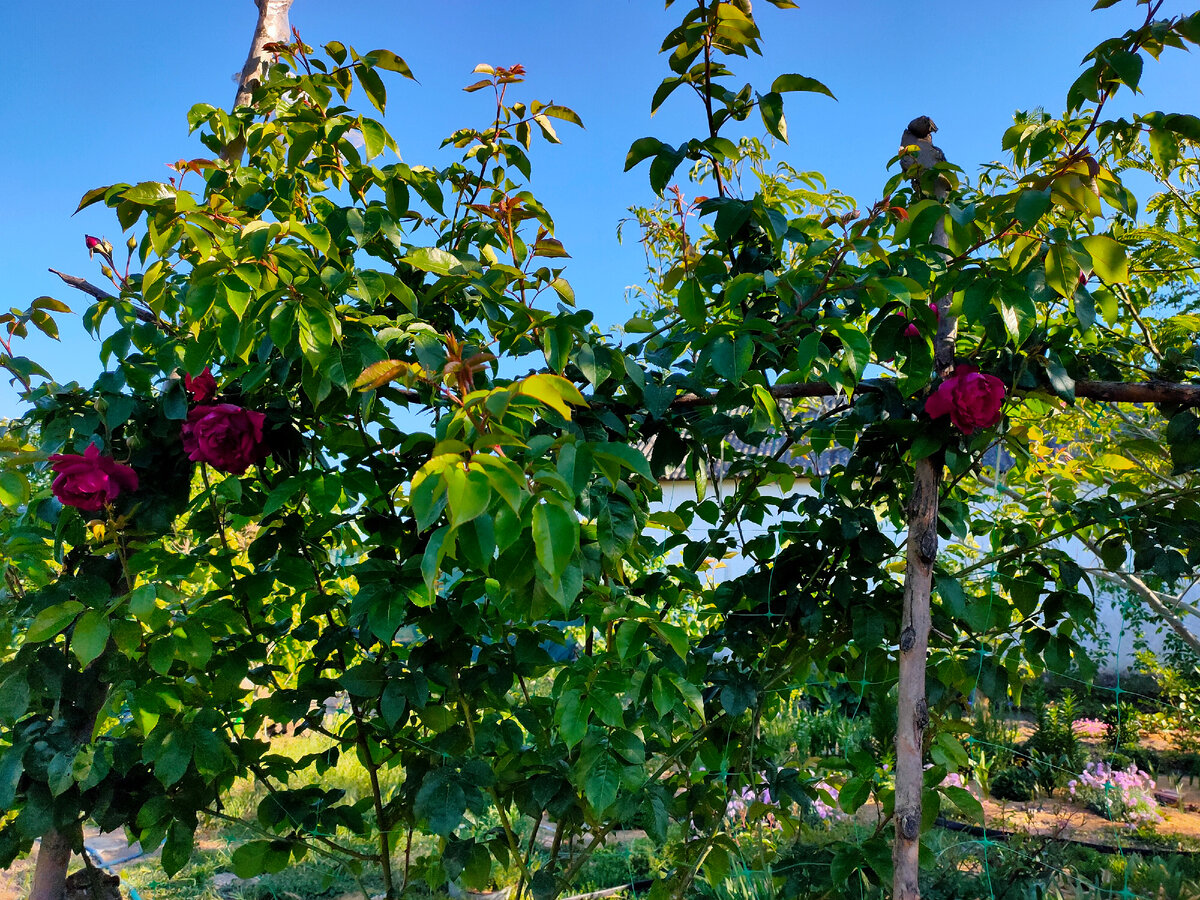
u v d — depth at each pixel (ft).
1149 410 10.59
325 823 6.88
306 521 7.38
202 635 6.03
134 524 6.68
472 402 3.60
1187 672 20.62
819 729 15.65
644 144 6.31
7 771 6.15
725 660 7.55
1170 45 4.86
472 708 6.77
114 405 6.23
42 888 6.90
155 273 6.09
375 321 5.29
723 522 7.68
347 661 7.27
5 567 6.66
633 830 13.56
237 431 6.01
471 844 6.77
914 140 6.88
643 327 6.67
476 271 5.84
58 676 6.38
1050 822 14.17
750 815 7.70
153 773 6.58
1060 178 5.16
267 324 4.94
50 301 6.77
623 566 6.45
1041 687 18.42
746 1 5.87
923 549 6.13
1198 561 6.70
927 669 7.52
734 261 7.06
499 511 3.35
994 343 6.28
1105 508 7.16
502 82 6.98
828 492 7.52
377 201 6.52
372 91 6.93
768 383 6.59
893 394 6.49
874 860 6.52
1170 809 15.88
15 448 5.92
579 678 5.51
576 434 5.43
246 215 5.98
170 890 11.40
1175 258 8.09
